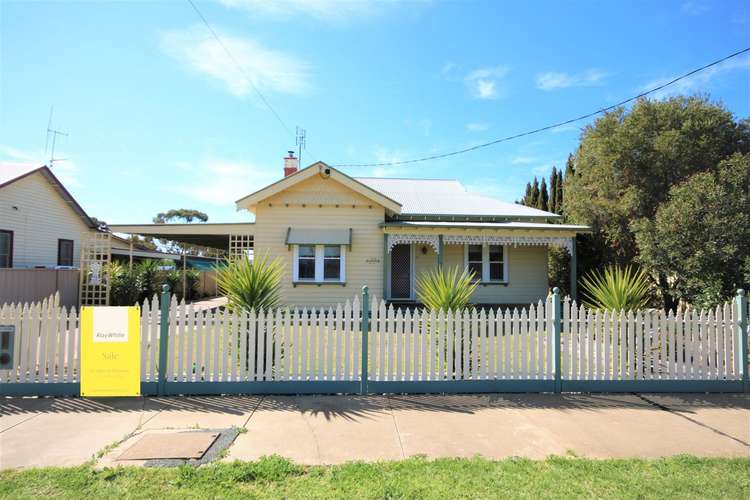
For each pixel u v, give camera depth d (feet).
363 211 50.65
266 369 19.92
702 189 28.37
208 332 19.71
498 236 50.75
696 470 12.87
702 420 17.21
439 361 20.31
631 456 13.97
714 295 25.72
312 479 12.20
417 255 55.16
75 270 51.52
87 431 15.57
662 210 31.01
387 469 12.78
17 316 19.20
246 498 11.20
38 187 58.34
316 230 49.88
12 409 17.67
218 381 19.66
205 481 11.98
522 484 11.97
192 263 105.50
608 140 53.36
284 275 49.52
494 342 20.61
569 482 12.10
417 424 16.56
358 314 20.18
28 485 11.71
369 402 18.99
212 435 15.25
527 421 16.98
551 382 20.48
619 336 20.99
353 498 11.23
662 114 51.78
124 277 56.70
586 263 56.80
